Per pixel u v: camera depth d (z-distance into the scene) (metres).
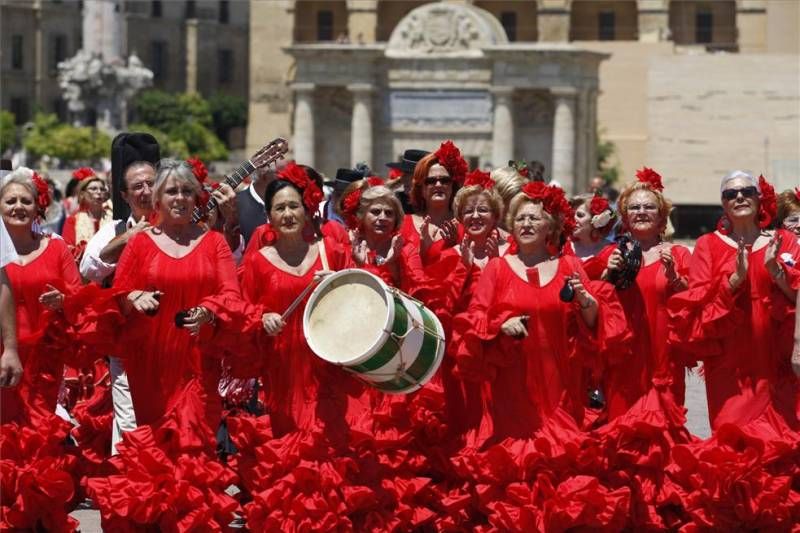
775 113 101.69
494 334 16.41
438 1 139.25
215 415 16.78
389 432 17.08
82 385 21.80
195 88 177.75
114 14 136.75
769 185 17.55
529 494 16.34
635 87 121.44
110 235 19.33
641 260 17.34
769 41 118.38
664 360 17.58
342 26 140.62
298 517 16.17
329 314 16.33
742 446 17.05
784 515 16.62
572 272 16.84
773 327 17.20
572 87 84.56
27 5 173.25
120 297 16.34
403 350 16.02
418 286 17.25
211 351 16.50
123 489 16.08
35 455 16.44
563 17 139.12
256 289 16.97
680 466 16.91
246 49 182.75
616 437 17.16
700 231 100.00
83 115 132.75
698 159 102.50
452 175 19.14
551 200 16.89
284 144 20.66
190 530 15.95
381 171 87.44
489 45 85.31
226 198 20.23
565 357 16.89
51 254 16.95
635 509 17.02
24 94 173.62
